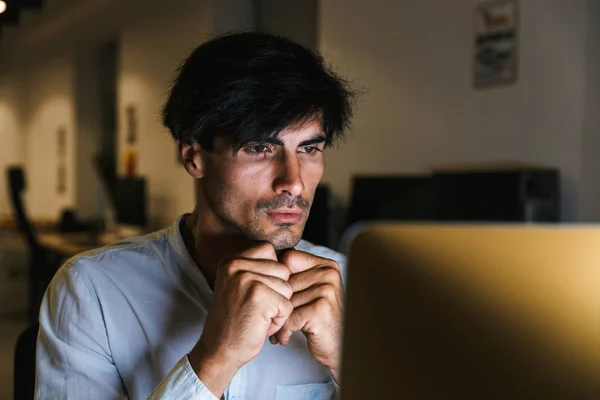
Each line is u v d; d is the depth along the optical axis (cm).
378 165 426
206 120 91
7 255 879
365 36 436
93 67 842
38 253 500
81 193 862
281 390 103
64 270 104
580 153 302
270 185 92
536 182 300
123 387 101
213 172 95
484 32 351
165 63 620
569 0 306
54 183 935
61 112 899
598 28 296
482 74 352
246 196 92
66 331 99
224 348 80
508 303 46
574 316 45
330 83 95
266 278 81
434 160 385
